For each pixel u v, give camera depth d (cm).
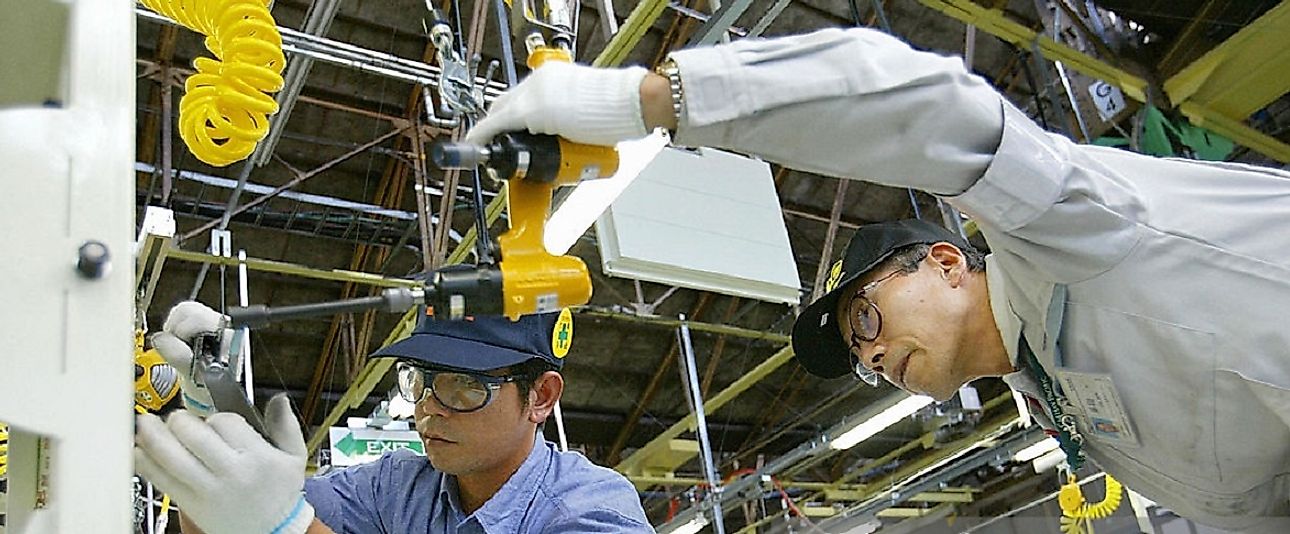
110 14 75
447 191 585
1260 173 139
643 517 160
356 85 645
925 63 105
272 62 131
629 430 1001
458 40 133
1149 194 133
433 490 174
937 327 155
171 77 594
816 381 996
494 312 102
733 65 102
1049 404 160
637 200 379
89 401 65
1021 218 116
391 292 101
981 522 1081
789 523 981
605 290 822
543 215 107
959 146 108
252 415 102
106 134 71
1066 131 436
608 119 100
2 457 120
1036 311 139
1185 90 431
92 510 63
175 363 112
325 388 871
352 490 177
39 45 77
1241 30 405
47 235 67
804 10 647
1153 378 135
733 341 929
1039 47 425
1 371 63
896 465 1082
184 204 663
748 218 404
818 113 103
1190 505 160
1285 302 128
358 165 710
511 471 170
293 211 697
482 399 161
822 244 838
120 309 67
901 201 820
